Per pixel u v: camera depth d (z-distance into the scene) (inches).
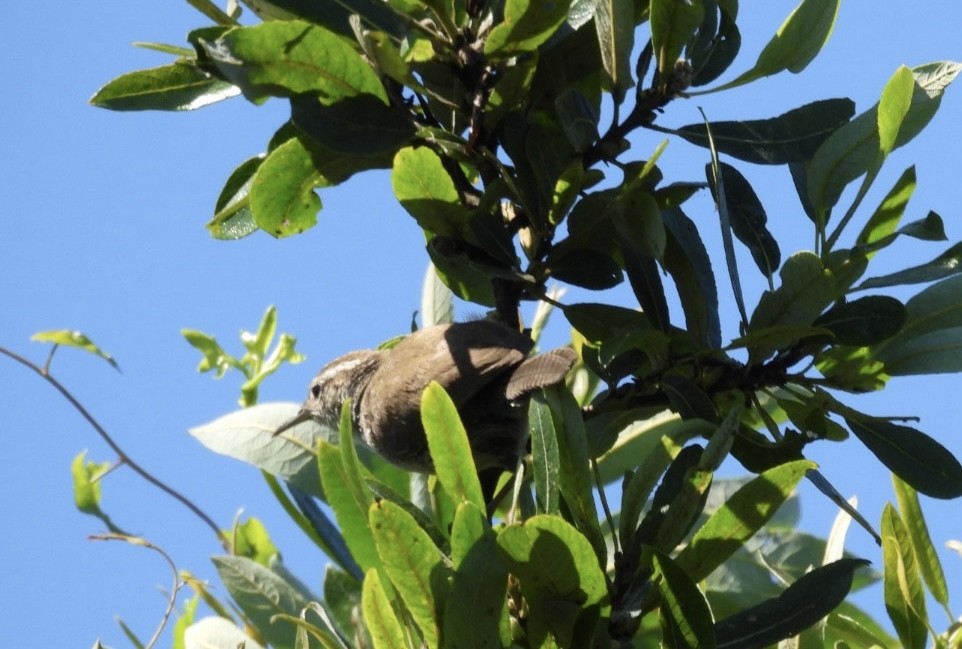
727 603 175.9
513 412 176.9
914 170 159.3
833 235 154.4
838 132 154.3
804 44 159.5
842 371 159.9
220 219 170.2
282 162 156.0
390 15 158.4
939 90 155.9
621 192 155.0
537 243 163.9
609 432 162.1
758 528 129.6
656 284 158.9
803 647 146.3
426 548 120.7
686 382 149.9
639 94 158.9
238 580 163.2
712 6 160.2
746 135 162.4
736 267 152.4
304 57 148.5
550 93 167.6
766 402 180.1
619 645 129.6
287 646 160.2
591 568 124.6
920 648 144.8
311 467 172.2
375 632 119.1
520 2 146.0
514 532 122.9
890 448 155.4
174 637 174.1
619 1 151.8
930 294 158.7
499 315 180.9
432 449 123.3
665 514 140.2
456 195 152.0
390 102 155.6
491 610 119.7
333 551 161.2
